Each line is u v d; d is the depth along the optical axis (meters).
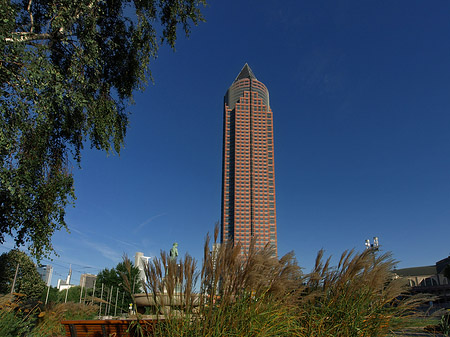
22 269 25.95
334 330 3.79
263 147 185.38
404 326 3.79
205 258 3.57
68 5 7.41
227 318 3.37
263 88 199.50
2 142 6.07
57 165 8.27
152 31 9.69
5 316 5.60
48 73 6.52
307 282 4.26
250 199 173.12
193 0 9.76
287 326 3.55
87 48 8.03
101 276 46.19
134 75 10.05
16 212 7.27
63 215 8.04
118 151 9.78
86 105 8.30
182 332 3.21
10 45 6.04
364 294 3.97
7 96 6.27
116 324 4.11
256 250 3.56
